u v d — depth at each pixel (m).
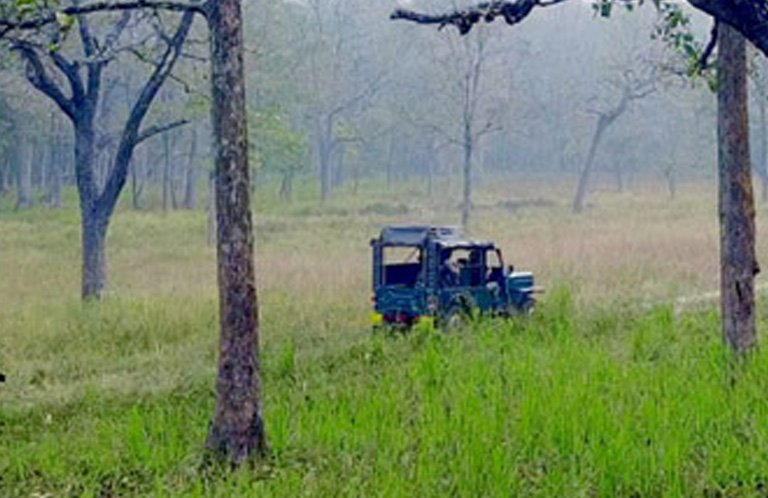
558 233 36.44
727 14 5.82
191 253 34.94
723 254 12.06
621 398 9.45
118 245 38.69
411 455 8.24
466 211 40.28
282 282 22.53
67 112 21.91
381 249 16.36
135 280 25.50
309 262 27.41
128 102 56.31
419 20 7.78
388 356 13.21
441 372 11.34
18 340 15.12
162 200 64.50
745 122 11.94
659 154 89.62
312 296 19.97
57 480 7.97
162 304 17.98
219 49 8.74
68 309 18.20
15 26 8.98
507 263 24.84
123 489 7.73
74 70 21.59
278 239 39.50
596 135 59.34
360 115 75.12
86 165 21.92
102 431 9.41
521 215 52.19
